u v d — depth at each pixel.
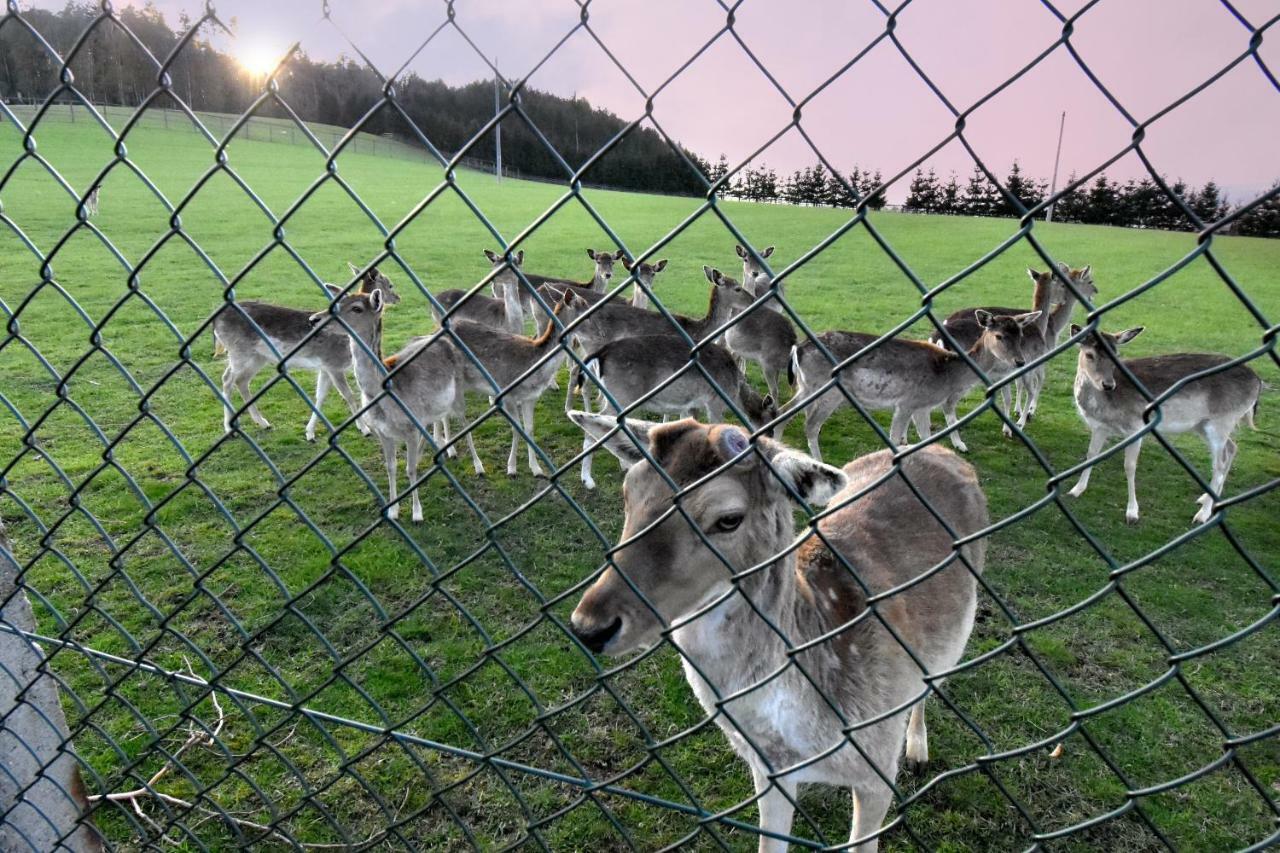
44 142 38.38
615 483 7.47
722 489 2.23
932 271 21.84
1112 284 20.31
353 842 3.40
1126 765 3.96
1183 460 1.08
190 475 1.98
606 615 2.17
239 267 18.42
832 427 9.55
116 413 8.84
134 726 4.02
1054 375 11.74
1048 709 4.37
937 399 8.41
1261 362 12.94
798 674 2.54
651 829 3.54
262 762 3.81
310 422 8.35
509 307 11.55
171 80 1.57
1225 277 0.95
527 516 6.70
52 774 2.46
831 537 3.11
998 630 5.16
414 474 6.85
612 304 10.62
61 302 14.22
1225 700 4.49
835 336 8.28
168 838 3.34
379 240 23.88
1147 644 5.03
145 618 5.00
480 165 45.19
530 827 2.06
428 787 3.71
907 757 3.90
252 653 2.19
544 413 9.64
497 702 4.34
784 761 2.65
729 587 2.37
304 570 5.62
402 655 4.73
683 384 8.10
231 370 8.61
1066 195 1.02
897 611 2.88
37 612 5.02
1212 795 3.79
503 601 5.35
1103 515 6.96
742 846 3.45
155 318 13.22
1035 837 1.40
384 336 12.76
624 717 4.24
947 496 3.53
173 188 30.91
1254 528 6.73
